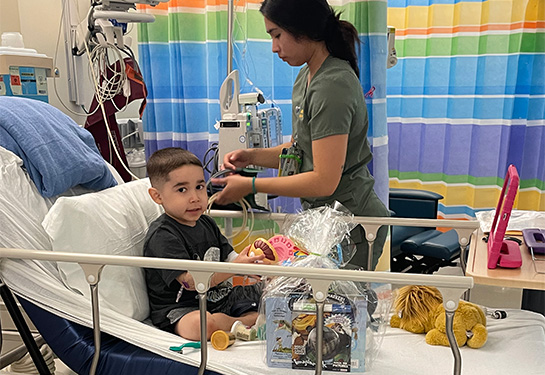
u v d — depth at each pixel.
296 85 1.73
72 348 1.29
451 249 2.39
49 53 2.29
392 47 2.37
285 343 1.22
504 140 3.07
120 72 2.09
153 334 1.32
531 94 2.99
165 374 1.22
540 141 3.04
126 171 2.28
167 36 2.49
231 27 2.04
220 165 1.92
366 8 1.95
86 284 1.37
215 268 1.14
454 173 3.21
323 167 1.46
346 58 1.57
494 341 1.39
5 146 1.42
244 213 1.71
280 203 2.42
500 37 2.95
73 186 1.58
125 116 2.76
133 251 1.53
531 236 1.48
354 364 1.20
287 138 2.53
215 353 1.30
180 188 1.53
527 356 1.31
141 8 2.43
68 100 2.39
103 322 1.29
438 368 1.25
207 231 1.65
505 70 2.99
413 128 3.25
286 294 1.24
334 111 1.44
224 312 1.57
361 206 1.65
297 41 1.53
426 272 2.62
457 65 3.06
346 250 1.55
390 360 1.29
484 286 2.79
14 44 1.93
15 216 1.34
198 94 2.52
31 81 1.96
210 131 2.48
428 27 3.09
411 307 1.47
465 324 1.36
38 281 1.29
